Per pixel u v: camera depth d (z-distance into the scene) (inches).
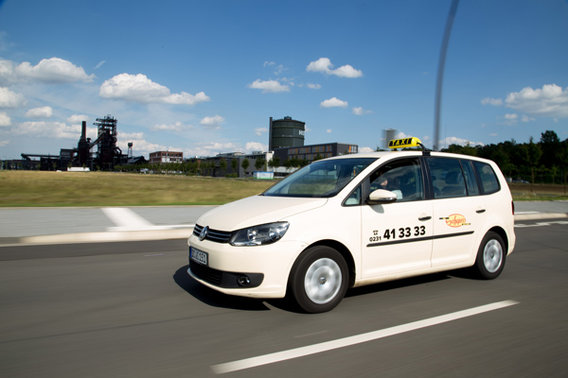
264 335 125.0
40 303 156.1
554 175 1813.5
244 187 1366.9
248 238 135.2
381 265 158.6
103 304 155.3
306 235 139.4
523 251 299.0
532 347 119.6
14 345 116.0
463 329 133.0
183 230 343.0
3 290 173.6
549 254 287.4
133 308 150.6
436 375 100.9
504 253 205.5
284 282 136.3
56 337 122.5
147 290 175.0
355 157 179.2
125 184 1438.2
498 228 202.7
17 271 207.9
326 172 174.6
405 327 133.3
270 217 139.0
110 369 101.7
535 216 565.0
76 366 103.1
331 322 136.7
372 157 173.3
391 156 172.6
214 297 164.6
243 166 5654.5
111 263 229.9
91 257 246.1
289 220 138.7
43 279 192.7
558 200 933.2
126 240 314.3
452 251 181.8
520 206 709.3
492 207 198.4
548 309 156.9
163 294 168.9
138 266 223.0
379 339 123.0
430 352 114.3
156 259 242.5
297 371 101.4
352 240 149.9
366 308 152.2
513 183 1941.4
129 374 99.2
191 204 577.0
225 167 5831.7
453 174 190.1
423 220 170.1
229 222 142.1
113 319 138.8
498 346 119.8
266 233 135.5
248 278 134.1
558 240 359.3
